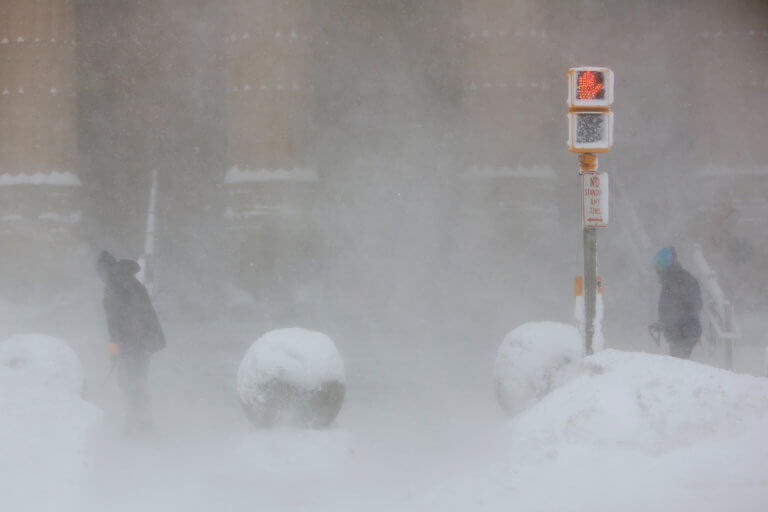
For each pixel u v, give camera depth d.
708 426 16.94
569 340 24.58
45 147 62.47
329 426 23.94
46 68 62.56
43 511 15.20
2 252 62.00
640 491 15.65
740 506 14.79
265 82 62.75
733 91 61.44
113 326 27.30
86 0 72.19
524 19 62.47
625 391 17.86
